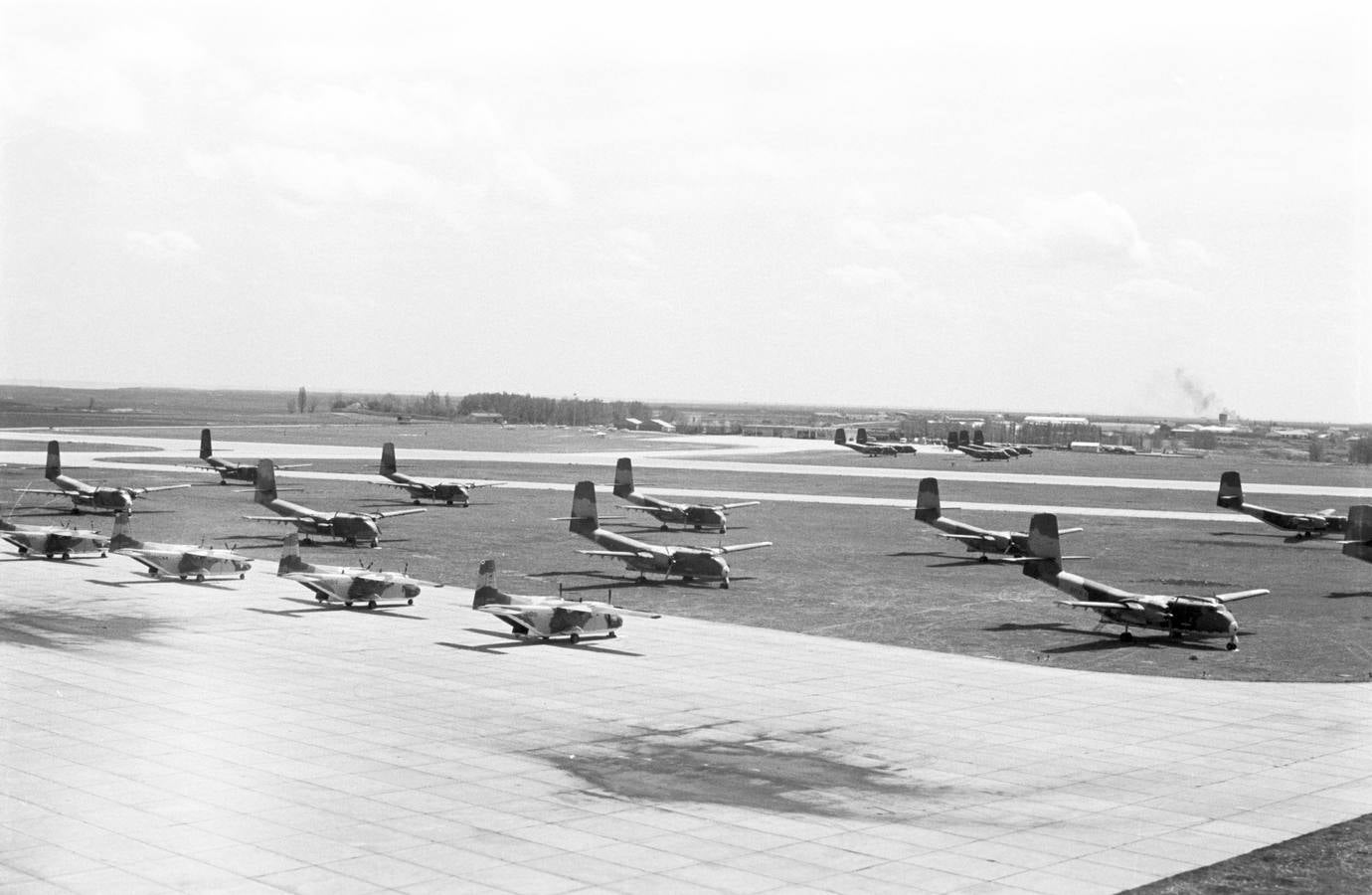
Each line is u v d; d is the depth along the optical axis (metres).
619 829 37.03
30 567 90.38
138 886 31.77
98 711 49.06
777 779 42.53
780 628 71.94
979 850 35.94
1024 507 153.25
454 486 144.25
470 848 35.12
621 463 131.00
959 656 65.00
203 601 76.94
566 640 66.44
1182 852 36.06
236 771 41.81
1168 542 118.62
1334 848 36.50
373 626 69.81
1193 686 58.66
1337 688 58.47
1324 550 113.38
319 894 31.56
